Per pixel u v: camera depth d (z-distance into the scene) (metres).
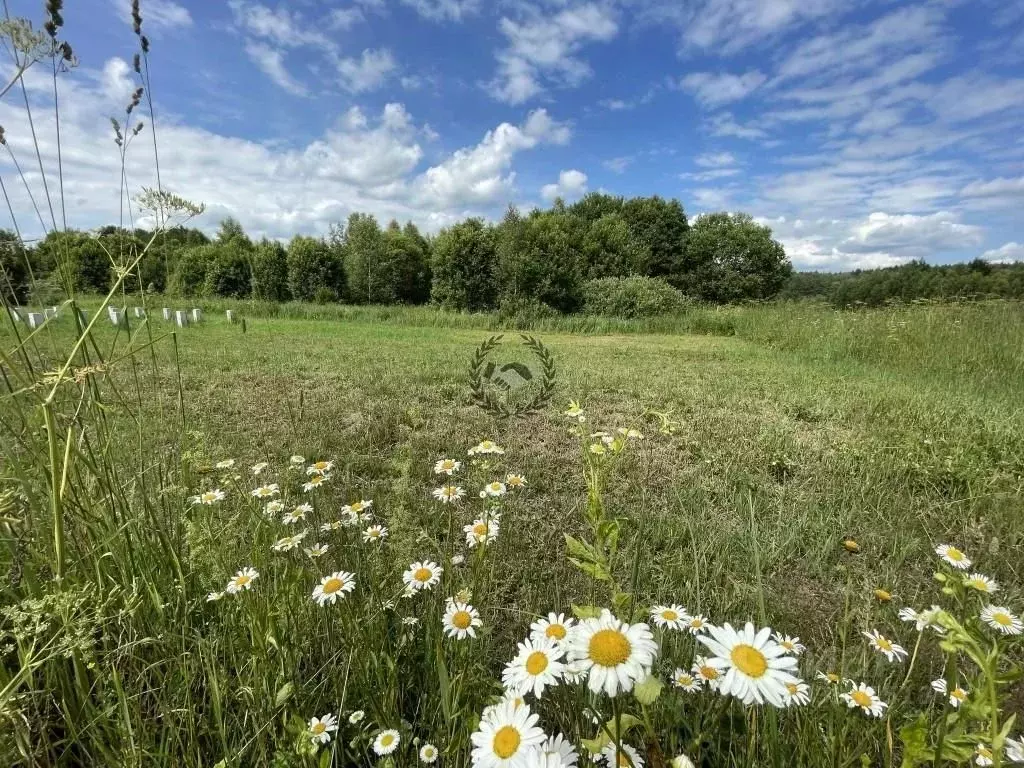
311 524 2.24
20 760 0.98
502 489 1.83
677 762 0.75
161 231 1.36
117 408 1.63
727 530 2.52
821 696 1.37
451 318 15.65
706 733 1.02
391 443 3.71
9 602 1.21
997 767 0.60
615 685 0.68
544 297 17.50
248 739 1.15
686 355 8.84
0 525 1.18
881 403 4.80
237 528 1.66
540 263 17.67
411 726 1.22
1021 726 1.40
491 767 0.75
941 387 5.52
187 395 4.80
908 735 0.71
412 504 2.59
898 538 2.49
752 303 14.69
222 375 5.90
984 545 2.44
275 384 5.57
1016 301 8.36
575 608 0.79
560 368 6.90
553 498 2.95
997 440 3.59
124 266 1.35
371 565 1.68
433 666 1.37
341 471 3.14
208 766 1.13
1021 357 5.96
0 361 1.16
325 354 7.80
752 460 3.51
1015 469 3.27
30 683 0.96
